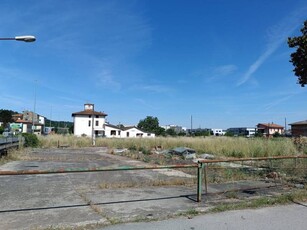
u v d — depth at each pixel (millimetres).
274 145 21078
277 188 9180
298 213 6305
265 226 5469
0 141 17547
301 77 11289
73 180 10773
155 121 115062
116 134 93625
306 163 13797
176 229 5277
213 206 6941
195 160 19000
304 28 10820
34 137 34000
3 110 85438
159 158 20281
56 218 5992
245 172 12422
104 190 8852
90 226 5441
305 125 56781
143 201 7461
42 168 14742
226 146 23953
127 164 16953
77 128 87812
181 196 8047
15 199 7688
